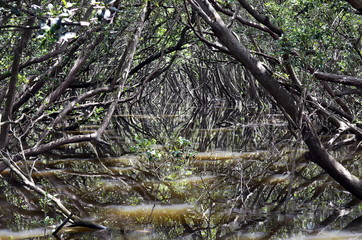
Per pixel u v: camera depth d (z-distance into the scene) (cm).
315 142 784
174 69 3906
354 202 774
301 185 902
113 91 1451
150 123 2200
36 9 441
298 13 1138
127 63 1225
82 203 820
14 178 1003
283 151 1273
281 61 988
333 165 776
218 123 2055
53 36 436
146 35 1792
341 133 1239
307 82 851
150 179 993
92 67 1891
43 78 1283
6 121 893
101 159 1227
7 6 488
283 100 842
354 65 1231
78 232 665
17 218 736
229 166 1105
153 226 685
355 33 1233
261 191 871
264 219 701
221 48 1026
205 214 739
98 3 450
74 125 1812
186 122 2231
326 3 1056
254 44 1455
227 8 1281
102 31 1245
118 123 2164
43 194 750
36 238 639
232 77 3481
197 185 934
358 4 518
